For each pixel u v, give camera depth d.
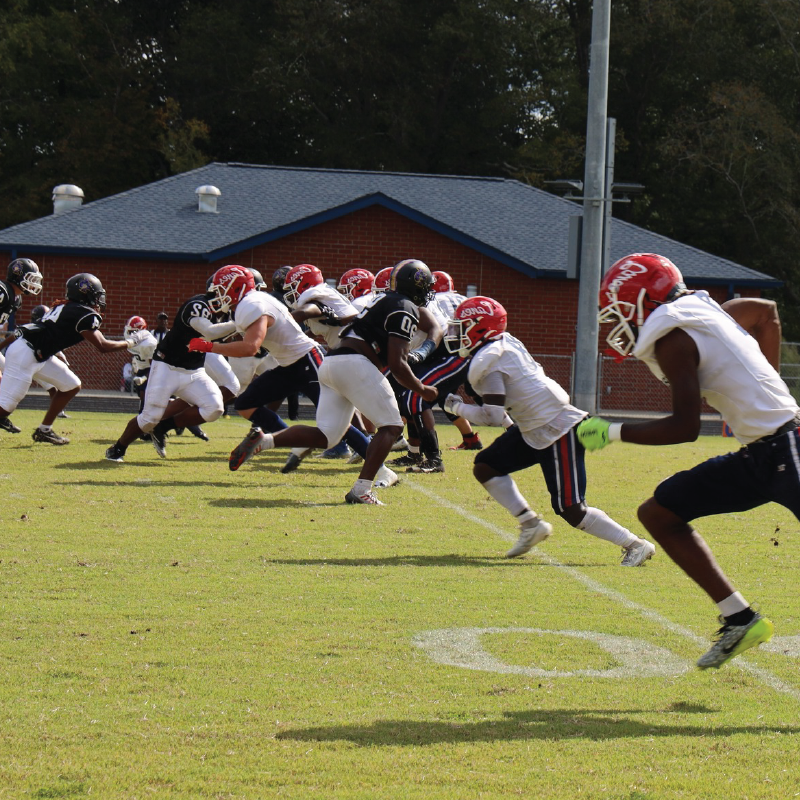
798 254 84.38
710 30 85.75
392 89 91.94
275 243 56.53
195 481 24.25
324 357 23.19
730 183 84.88
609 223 41.28
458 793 7.81
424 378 26.84
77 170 87.31
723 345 10.03
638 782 8.06
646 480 27.30
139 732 8.91
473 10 86.94
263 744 8.70
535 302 57.06
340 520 19.72
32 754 8.38
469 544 17.83
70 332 29.39
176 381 27.22
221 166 64.19
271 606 13.15
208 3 97.56
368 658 11.12
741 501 10.36
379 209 56.66
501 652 11.49
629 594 14.36
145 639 11.59
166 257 55.16
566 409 16.34
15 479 23.48
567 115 89.19
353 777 8.08
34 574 14.48
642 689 10.39
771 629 10.15
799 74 85.88
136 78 91.88
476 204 62.06
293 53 90.94
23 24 84.88
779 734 9.18
